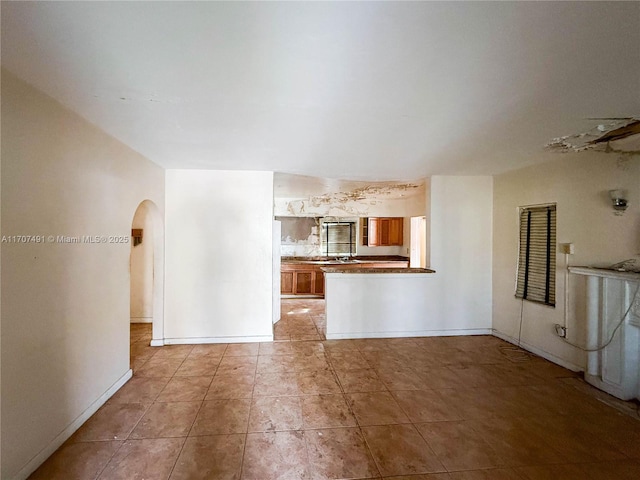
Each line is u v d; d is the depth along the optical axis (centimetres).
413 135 251
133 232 473
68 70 153
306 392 273
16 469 165
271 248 396
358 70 152
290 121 220
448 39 127
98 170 238
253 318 398
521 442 209
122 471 180
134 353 359
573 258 314
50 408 191
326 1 105
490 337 426
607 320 275
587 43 129
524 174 376
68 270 206
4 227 157
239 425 225
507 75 156
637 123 222
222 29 120
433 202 426
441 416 238
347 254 741
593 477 179
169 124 227
